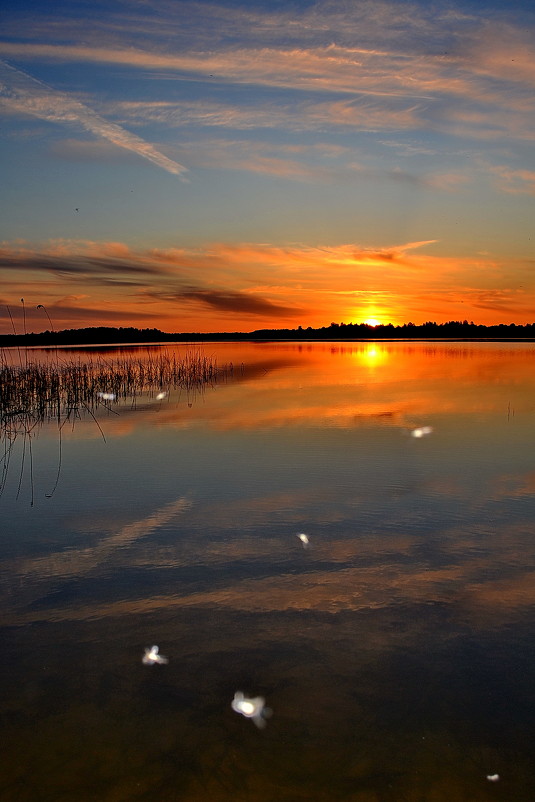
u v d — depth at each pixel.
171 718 3.95
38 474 9.69
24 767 3.55
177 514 7.61
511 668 4.38
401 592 5.48
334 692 4.17
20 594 5.57
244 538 6.77
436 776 3.47
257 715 3.95
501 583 5.61
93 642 4.78
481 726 3.84
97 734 3.81
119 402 17.61
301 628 4.93
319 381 22.33
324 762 3.58
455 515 7.39
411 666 4.42
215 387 20.95
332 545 6.53
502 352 43.56
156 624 5.02
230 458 10.38
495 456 10.25
